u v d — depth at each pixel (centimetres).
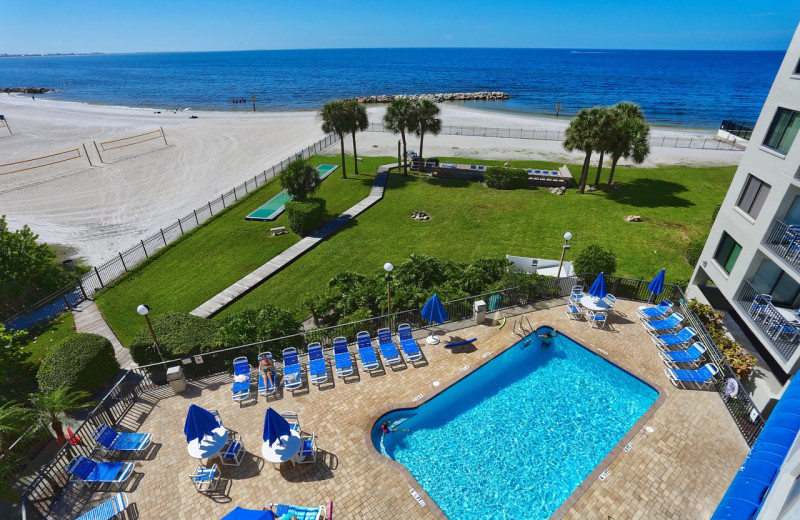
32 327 2109
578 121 3519
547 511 1130
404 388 1493
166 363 1555
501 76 17162
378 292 2044
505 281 2075
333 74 18962
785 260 1468
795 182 1428
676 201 3522
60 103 10800
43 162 5084
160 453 1252
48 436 1392
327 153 5231
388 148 5444
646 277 2398
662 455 1223
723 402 1410
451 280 2158
